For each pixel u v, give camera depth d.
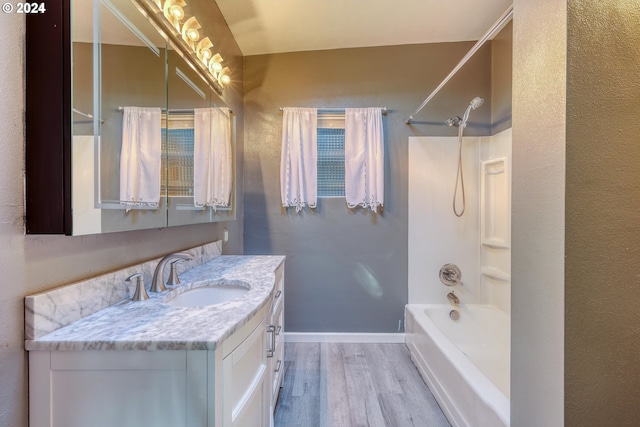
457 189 2.58
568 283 0.75
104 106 0.95
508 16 1.38
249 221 2.64
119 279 1.04
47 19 0.77
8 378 0.72
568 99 0.74
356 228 2.61
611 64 0.74
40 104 0.77
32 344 0.75
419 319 2.22
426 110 2.58
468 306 2.50
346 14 2.14
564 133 0.74
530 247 0.88
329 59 2.59
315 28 2.29
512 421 0.97
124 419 0.77
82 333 0.79
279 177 2.62
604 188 0.74
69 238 0.87
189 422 0.76
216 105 1.92
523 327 0.91
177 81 1.45
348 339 2.60
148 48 1.21
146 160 1.19
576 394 0.75
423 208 2.60
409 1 2.03
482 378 1.45
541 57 0.83
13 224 0.74
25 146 0.77
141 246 1.22
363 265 2.61
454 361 1.62
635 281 0.75
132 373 0.76
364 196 2.53
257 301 1.07
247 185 2.62
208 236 1.95
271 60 2.60
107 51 0.96
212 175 1.85
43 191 0.77
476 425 1.37
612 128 0.74
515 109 0.94
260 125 2.61
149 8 1.21
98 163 0.91
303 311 2.62
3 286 0.71
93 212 0.89
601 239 0.75
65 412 0.77
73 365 0.76
